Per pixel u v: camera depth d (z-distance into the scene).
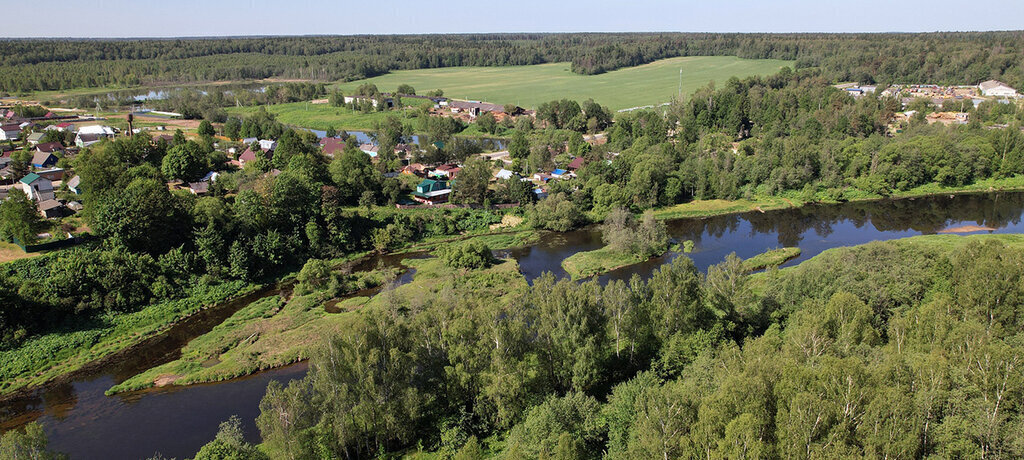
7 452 44.50
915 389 48.34
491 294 101.38
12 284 87.31
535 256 123.44
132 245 102.00
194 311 96.44
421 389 60.53
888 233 137.62
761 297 80.69
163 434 65.88
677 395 49.97
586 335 64.56
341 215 124.12
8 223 99.12
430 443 60.47
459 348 60.16
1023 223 142.50
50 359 81.31
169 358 82.94
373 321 61.41
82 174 118.12
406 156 198.75
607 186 147.00
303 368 79.88
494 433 59.75
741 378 47.94
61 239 102.25
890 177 167.00
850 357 49.66
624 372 69.25
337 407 55.41
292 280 109.31
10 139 196.50
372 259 121.06
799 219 149.00
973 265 72.00
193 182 144.38
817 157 172.38
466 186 145.50
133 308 94.31
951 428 44.25
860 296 72.88
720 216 152.00
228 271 105.19
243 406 71.12
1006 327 63.72
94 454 62.66
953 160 170.62
